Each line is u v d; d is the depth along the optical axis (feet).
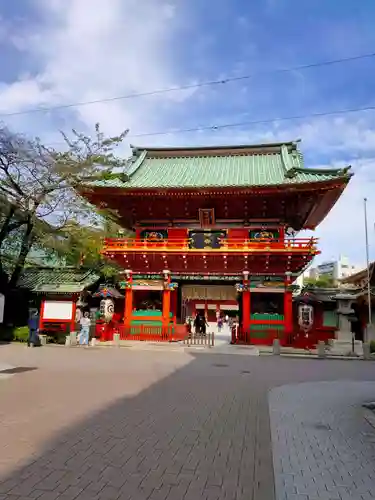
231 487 21.89
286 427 34.63
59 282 115.65
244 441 30.25
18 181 112.16
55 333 108.78
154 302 124.57
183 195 118.21
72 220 119.14
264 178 121.70
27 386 48.98
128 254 118.32
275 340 97.66
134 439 29.66
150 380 56.75
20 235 121.29
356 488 22.12
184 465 24.86
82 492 20.52
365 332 127.24
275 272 116.06
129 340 115.14
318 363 84.64
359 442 30.71
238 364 79.30
